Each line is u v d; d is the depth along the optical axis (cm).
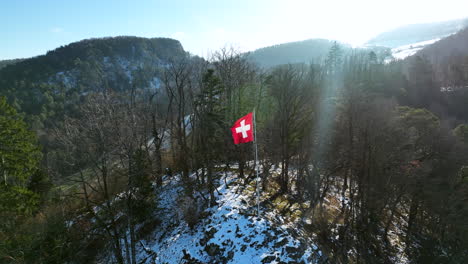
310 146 2619
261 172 2862
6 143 1847
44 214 2141
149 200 2147
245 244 1697
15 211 1905
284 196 2478
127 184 1802
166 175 2934
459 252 2117
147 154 2086
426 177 2300
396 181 2359
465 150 2439
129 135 1764
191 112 2833
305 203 2416
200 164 2641
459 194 2214
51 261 1725
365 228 2262
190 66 3269
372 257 2041
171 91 2848
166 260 1784
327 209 2423
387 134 2502
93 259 1925
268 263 1568
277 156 2741
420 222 2588
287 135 2600
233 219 1909
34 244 1745
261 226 1831
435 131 2639
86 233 1977
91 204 2277
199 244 1802
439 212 2275
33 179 2338
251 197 2283
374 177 2334
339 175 3125
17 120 1962
